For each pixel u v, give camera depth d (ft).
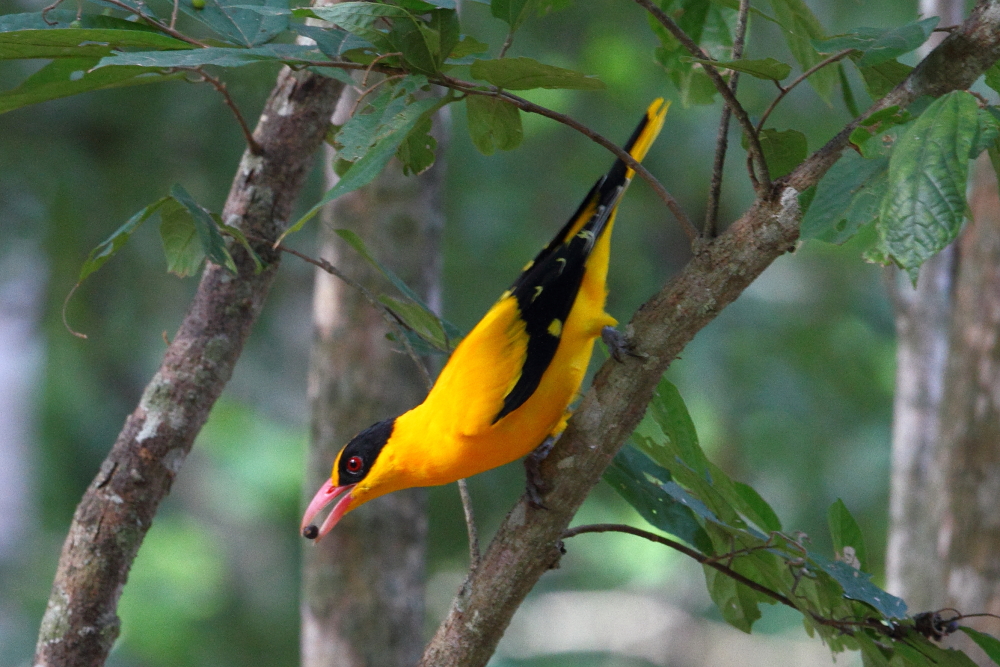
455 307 56.24
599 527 20.86
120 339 53.16
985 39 16.57
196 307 24.07
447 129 33.81
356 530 32.04
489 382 22.98
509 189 58.44
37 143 48.03
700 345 62.08
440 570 58.18
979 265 29.78
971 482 29.09
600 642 87.76
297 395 65.62
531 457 22.43
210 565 64.18
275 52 17.66
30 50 18.13
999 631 28.02
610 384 19.57
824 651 88.33
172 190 20.31
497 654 86.74
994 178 29.76
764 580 22.49
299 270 58.49
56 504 59.41
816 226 15.12
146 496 23.00
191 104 48.19
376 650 31.91
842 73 22.65
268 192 24.54
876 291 63.87
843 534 21.70
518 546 20.43
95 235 49.57
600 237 25.02
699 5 24.23
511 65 16.94
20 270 51.80
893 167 13.87
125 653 58.85
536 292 23.53
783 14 22.62
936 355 35.91
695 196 62.90
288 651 62.90
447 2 16.71
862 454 59.00
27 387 58.54
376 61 17.54
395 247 32.37
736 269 18.42
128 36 17.67
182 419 23.36
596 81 17.42
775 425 59.52
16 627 57.77
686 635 89.10
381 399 32.32
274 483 64.90
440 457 24.09
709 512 19.63
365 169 15.57
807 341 61.67
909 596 35.37
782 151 21.24
